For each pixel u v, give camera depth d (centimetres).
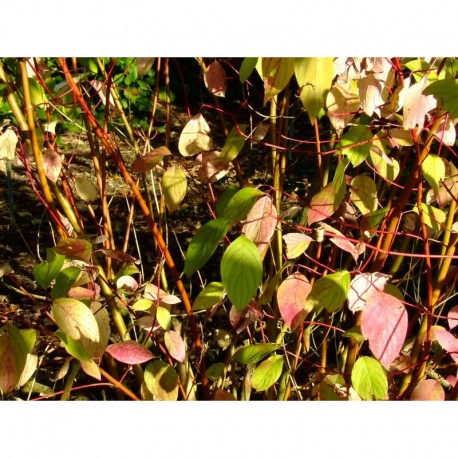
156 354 217
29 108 158
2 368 126
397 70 148
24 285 315
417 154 153
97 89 201
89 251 153
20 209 425
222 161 174
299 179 351
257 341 232
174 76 564
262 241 138
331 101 151
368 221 166
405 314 133
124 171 157
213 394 184
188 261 131
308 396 200
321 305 147
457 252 207
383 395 146
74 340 139
